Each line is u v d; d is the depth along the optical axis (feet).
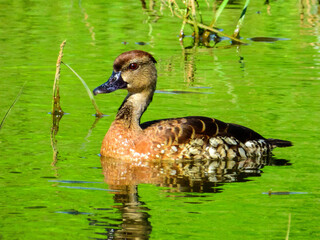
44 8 81.51
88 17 77.05
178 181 34.78
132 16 78.13
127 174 35.96
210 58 61.72
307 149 40.01
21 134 42.24
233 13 78.59
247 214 29.94
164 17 78.43
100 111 48.08
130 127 39.45
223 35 69.51
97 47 64.54
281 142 40.47
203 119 40.09
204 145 39.04
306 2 84.84
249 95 50.47
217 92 51.26
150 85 40.93
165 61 60.39
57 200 31.32
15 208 30.22
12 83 53.26
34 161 37.32
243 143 39.86
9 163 36.78
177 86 52.85
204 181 34.76
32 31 70.18
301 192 32.86
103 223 28.60
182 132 38.99
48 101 49.57
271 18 76.89
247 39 69.00
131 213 29.81
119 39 68.08
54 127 44.06
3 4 83.20
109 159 38.78
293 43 67.00
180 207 30.73
